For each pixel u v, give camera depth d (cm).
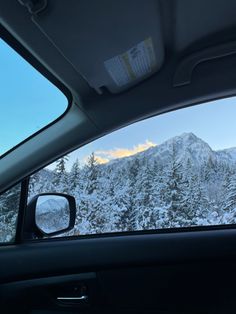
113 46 191
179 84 228
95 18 173
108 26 179
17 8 165
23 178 229
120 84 219
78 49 188
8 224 235
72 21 172
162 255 242
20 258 234
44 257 238
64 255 241
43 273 237
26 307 233
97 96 223
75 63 197
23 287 233
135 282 242
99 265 242
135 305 240
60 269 239
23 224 241
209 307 239
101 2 166
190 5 190
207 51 218
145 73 219
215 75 226
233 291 239
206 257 243
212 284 241
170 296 240
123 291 241
